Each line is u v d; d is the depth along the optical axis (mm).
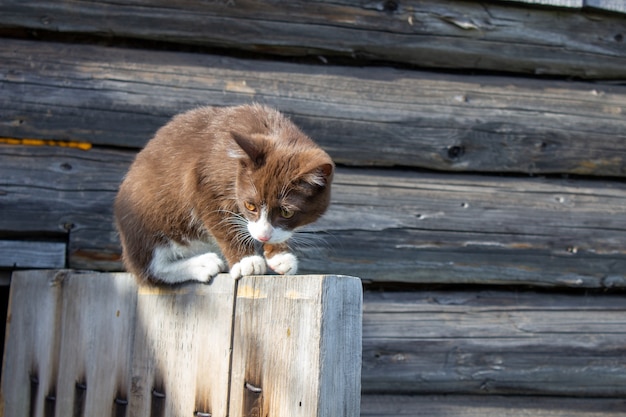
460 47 1810
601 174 1841
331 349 1240
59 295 1597
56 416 1565
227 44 1758
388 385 1748
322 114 1763
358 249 1752
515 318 1785
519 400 1795
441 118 1794
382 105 1781
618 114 1849
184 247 1538
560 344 1781
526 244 1795
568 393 1796
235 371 1327
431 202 1781
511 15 1825
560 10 1839
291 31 1763
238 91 1750
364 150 1771
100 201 1722
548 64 1843
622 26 1861
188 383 1384
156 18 1736
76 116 1716
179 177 1507
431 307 1773
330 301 1245
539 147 1817
